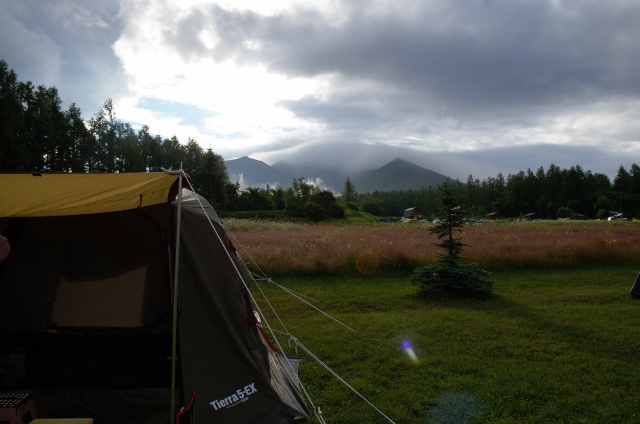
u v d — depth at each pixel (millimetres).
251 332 4129
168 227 4691
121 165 55969
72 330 4758
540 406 4305
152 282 4887
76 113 50625
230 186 54719
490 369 5207
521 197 99562
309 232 22047
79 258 4895
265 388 3904
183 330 3828
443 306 8406
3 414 3098
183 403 3717
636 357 5570
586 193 90875
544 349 5902
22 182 3996
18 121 37750
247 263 11523
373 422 4031
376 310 8227
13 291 4793
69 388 4074
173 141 75062
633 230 20578
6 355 4352
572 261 12703
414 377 5039
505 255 12586
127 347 4520
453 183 9633
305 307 8336
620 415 4082
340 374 5168
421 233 20641
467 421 4020
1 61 41969
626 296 9070
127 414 4004
